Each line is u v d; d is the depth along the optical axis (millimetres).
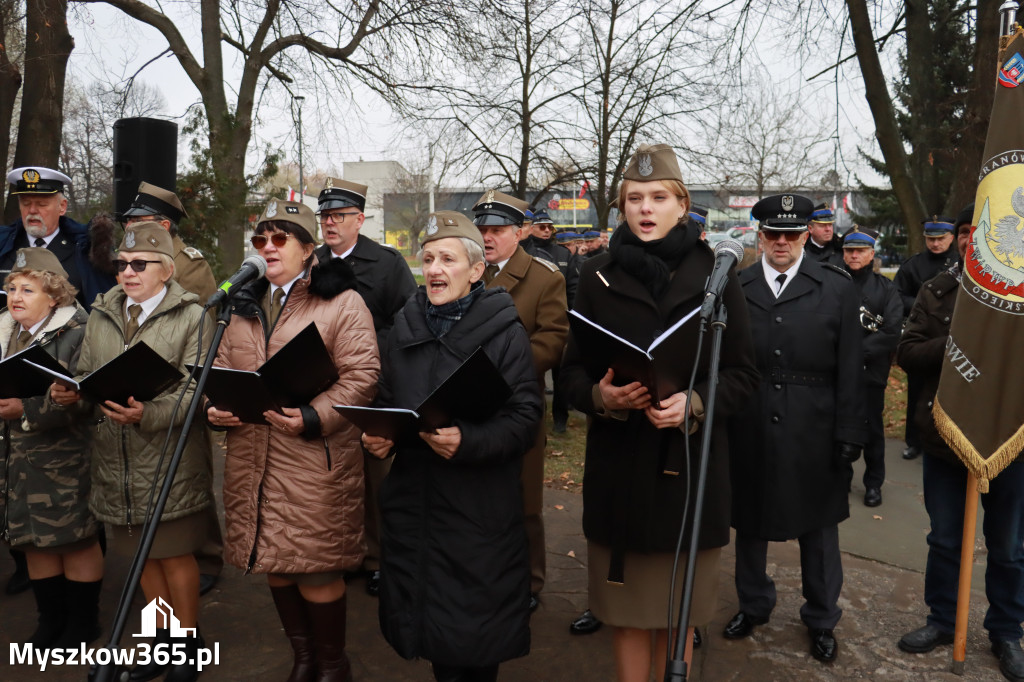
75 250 4105
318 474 2713
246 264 2609
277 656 3246
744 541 3387
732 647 3316
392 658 3236
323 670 2854
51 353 3174
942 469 3252
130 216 3986
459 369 2133
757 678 3064
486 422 2389
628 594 2414
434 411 2193
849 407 3199
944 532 3242
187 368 2672
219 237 7234
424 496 2443
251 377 2379
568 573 4129
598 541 2475
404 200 32906
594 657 3242
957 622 3066
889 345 5219
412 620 2391
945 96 12391
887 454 6527
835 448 3225
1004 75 2896
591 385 2480
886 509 5148
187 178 6859
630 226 2469
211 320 3031
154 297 2992
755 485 3252
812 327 3238
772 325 3285
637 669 2490
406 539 2441
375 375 2824
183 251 4105
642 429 2395
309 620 2916
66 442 3104
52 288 3184
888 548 4445
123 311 3043
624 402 2240
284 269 2836
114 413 2680
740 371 2439
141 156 5094
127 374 2549
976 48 9344
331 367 2564
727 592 3875
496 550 2404
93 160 19016
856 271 5449
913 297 6504
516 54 13430
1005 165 2867
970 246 2928
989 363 2852
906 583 3965
